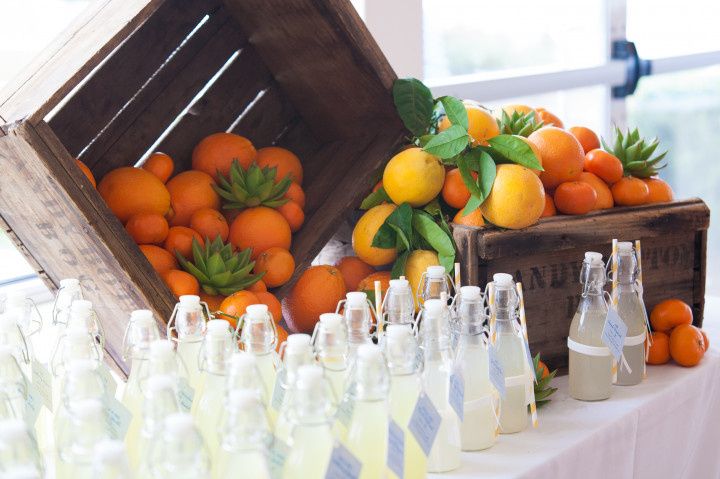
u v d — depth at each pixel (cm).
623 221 145
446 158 138
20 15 176
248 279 131
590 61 294
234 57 158
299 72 154
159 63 148
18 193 117
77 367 73
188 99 152
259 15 147
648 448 132
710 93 331
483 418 112
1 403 80
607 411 127
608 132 297
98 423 70
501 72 258
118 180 131
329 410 74
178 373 88
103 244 110
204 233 136
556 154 143
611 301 136
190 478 63
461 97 231
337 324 89
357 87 147
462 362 111
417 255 139
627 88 298
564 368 144
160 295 115
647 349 145
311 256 141
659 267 153
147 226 127
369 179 146
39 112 106
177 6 148
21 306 110
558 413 127
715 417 152
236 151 147
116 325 129
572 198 143
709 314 183
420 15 204
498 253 132
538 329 140
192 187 140
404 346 90
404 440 85
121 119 145
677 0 322
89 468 71
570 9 289
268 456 71
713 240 358
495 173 133
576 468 115
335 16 133
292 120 165
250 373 71
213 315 118
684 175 338
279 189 143
